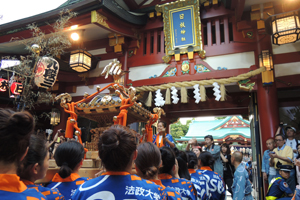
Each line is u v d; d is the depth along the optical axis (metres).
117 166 1.39
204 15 7.78
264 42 6.96
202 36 7.84
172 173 2.32
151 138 3.68
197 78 7.44
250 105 8.20
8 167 0.99
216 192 3.08
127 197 1.29
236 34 7.41
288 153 5.32
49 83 5.99
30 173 1.42
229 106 9.13
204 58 7.62
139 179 1.43
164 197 1.54
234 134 20.94
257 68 6.97
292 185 5.08
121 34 7.95
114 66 3.56
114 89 3.40
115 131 1.45
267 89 6.74
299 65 6.68
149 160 1.77
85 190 1.36
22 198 0.98
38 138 1.49
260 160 6.98
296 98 8.18
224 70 7.25
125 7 8.63
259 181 6.92
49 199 1.57
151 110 9.34
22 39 7.71
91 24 7.55
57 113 9.05
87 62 7.58
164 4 7.80
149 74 8.15
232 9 7.30
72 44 8.58
